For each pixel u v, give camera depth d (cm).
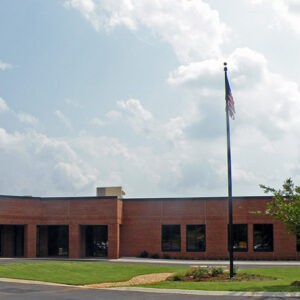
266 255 4284
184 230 4434
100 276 2773
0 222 4159
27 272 2778
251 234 4325
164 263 3862
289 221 2448
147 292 2091
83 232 4522
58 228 4619
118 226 4400
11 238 4516
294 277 2669
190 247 4416
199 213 4441
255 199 4362
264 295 1898
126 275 2855
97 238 4544
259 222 4331
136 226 4528
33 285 2353
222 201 4412
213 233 4384
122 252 4522
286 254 4269
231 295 1920
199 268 2805
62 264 3219
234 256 4322
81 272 2920
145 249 4488
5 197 4228
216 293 1981
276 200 2552
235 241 4350
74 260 4091
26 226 4369
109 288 2261
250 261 4166
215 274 2752
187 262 3991
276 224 4300
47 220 4472
